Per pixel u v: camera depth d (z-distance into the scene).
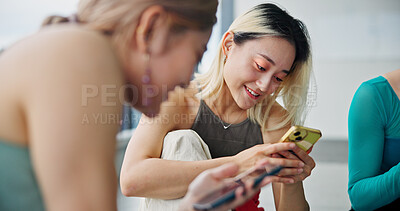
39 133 0.52
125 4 0.60
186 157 1.06
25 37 0.60
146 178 1.03
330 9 5.64
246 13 1.12
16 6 2.88
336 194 2.76
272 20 1.08
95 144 0.53
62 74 0.53
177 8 0.61
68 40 0.55
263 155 1.04
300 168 1.06
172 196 1.04
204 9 0.64
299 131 1.04
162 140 1.13
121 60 0.61
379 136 1.25
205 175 0.63
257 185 0.65
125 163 1.08
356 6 5.59
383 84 1.26
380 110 1.25
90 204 0.51
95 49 0.56
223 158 1.06
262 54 1.07
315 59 5.66
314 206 2.47
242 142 1.25
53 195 0.51
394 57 5.59
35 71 0.54
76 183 0.51
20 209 0.60
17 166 0.59
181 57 0.64
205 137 1.22
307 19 5.69
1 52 0.60
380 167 1.29
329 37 5.68
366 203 1.20
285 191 1.20
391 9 5.53
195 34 0.64
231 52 1.13
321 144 5.28
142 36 0.60
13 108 0.56
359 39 5.64
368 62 5.64
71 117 0.51
